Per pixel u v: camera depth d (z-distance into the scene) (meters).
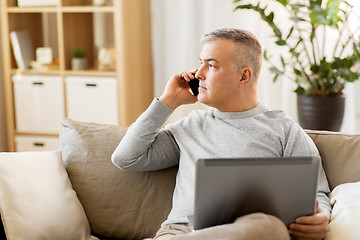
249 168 1.55
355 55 3.35
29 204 1.94
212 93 1.93
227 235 1.50
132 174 2.12
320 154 2.05
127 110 4.02
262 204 1.61
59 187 2.04
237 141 1.94
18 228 1.89
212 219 1.62
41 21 4.49
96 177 2.13
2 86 4.31
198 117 2.06
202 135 2.00
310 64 3.44
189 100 2.06
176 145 2.07
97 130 2.23
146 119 2.00
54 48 4.53
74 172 2.16
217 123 1.99
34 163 2.05
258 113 1.98
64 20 4.02
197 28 4.20
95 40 4.46
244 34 1.94
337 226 1.75
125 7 3.87
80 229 2.03
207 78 1.94
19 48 4.12
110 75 3.96
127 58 3.95
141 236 2.10
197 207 1.60
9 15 4.09
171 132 2.07
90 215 2.13
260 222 1.52
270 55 3.94
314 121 3.45
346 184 1.93
